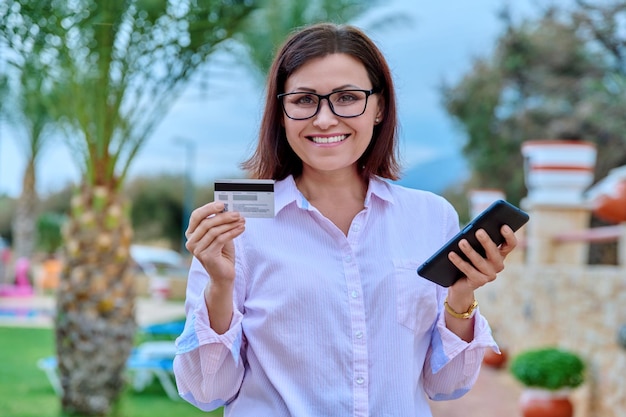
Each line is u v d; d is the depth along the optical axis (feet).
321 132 6.22
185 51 20.01
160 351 27.20
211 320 6.03
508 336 29.66
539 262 26.05
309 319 6.03
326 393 5.98
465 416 22.36
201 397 6.26
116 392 22.25
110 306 21.79
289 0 26.68
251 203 5.86
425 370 6.62
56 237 93.71
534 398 19.45
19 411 22.88
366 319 6.09
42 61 19.61
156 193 116.06
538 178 26.07
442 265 6.03
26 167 71.36
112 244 21.66
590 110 50.88
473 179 60.34
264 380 6.15
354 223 6.30
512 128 55.83
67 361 21.93
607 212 19.58
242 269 6.22
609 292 19.36
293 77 6.30
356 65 6.29
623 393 18.12
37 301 64.75
